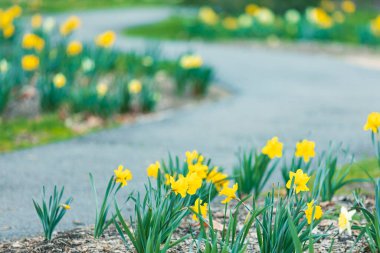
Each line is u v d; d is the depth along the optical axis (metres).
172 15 32.03
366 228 4.37
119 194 6.63
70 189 6.82
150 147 8.81
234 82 14.70
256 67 17.17
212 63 17.45
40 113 10.67
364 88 14.32
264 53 20.59
